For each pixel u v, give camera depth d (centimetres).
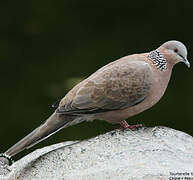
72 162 809
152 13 1741
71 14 1755
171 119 1553
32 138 884
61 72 1645
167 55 953
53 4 1759
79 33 1733
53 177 787
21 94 1627
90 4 1761
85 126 1528
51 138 1510
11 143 1551
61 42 1723
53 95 1588
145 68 930
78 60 1670
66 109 902
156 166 758
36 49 1714
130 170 750
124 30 1730
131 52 1694
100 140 848
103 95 916
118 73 927
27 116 1577
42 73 1656
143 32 1720
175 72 1645
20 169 849
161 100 1573
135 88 921
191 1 1734
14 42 1722
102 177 744
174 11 1734
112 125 1530
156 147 817
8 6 1755
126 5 1752
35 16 1747
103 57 1677
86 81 932
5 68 1683
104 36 1727
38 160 838
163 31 1725
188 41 1720
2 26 1738
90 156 812
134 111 941
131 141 839
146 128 888
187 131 1552
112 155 805
